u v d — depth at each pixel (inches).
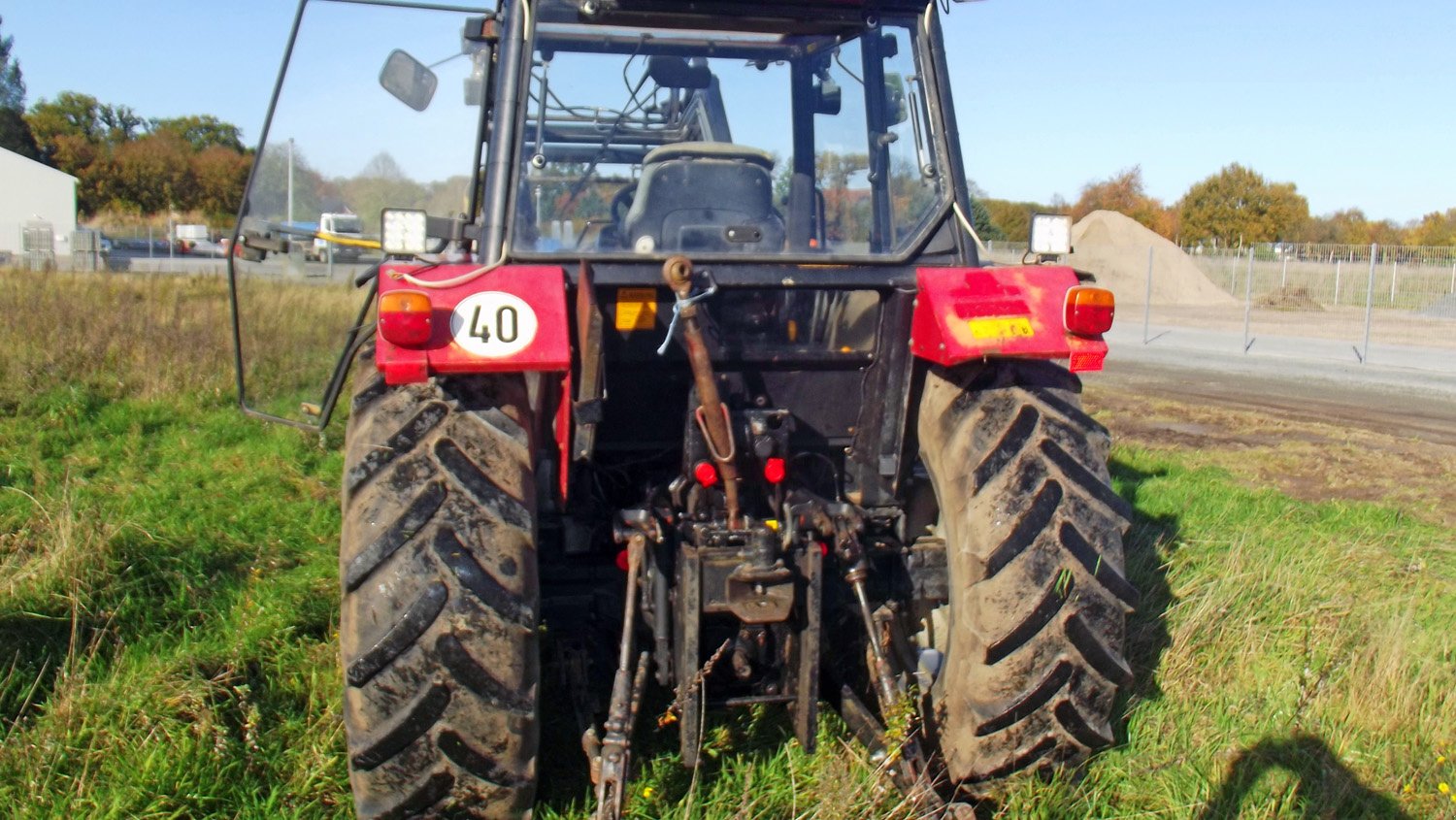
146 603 168.6
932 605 135.3
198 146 2812.5
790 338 125.0
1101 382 502.9
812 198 134.6
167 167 2438.5
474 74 142.6
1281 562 182.7
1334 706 143.4
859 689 133.0
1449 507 263.9
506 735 103.6
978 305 115.7
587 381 109.0
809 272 124.0
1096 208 1982.0
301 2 139.3
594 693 124.5
